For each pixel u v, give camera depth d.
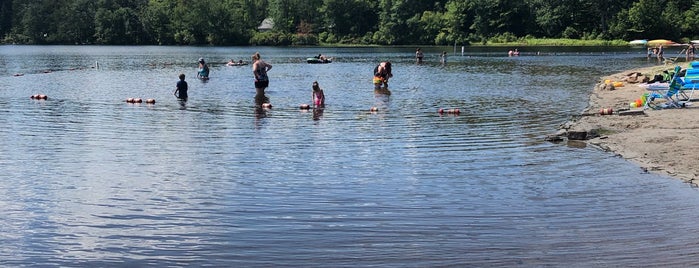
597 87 38.88
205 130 23.23
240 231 11.97
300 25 151.00
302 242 11.40
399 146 20.00
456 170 16.64
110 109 29.33
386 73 40.47
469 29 139.25
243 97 34.19
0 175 16.25
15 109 29.41
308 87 40.16
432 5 145.62
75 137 21.83
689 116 23.88
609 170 16.41
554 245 11.14
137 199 14.06
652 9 124.88
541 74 51.88
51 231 12.01
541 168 16.78
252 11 154.75
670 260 10.38
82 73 54.31
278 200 13.93
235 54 97.06
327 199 13.99
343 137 21.66
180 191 14.69
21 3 155.75
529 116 26.75
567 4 131.75
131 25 146.75
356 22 149.62
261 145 20.22
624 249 10.91
